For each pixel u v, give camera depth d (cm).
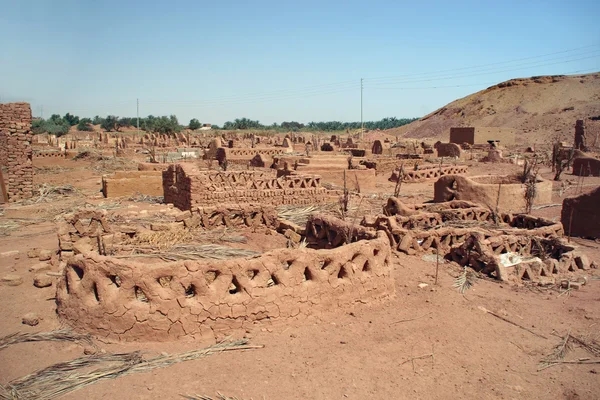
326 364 578
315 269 715
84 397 500
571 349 666
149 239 1119
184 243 1105
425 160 3844
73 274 677
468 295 867
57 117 11700
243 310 653
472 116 10731
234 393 509
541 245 1125
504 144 6216
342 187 2408
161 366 559
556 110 9112
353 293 752
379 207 1866
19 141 1983
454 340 668
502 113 10169
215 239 1184
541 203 2011
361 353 611
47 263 1001
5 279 866
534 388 561
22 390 509
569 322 767
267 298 669
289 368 566
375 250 796
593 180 2725
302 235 1234
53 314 720
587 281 984
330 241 1102
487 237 1112
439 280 945
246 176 1964
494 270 988
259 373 552
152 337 618
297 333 662
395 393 529
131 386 518
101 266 633
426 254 1128
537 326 746
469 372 585
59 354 594
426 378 563
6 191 1930
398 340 654
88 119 13075
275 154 3812
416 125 12050
